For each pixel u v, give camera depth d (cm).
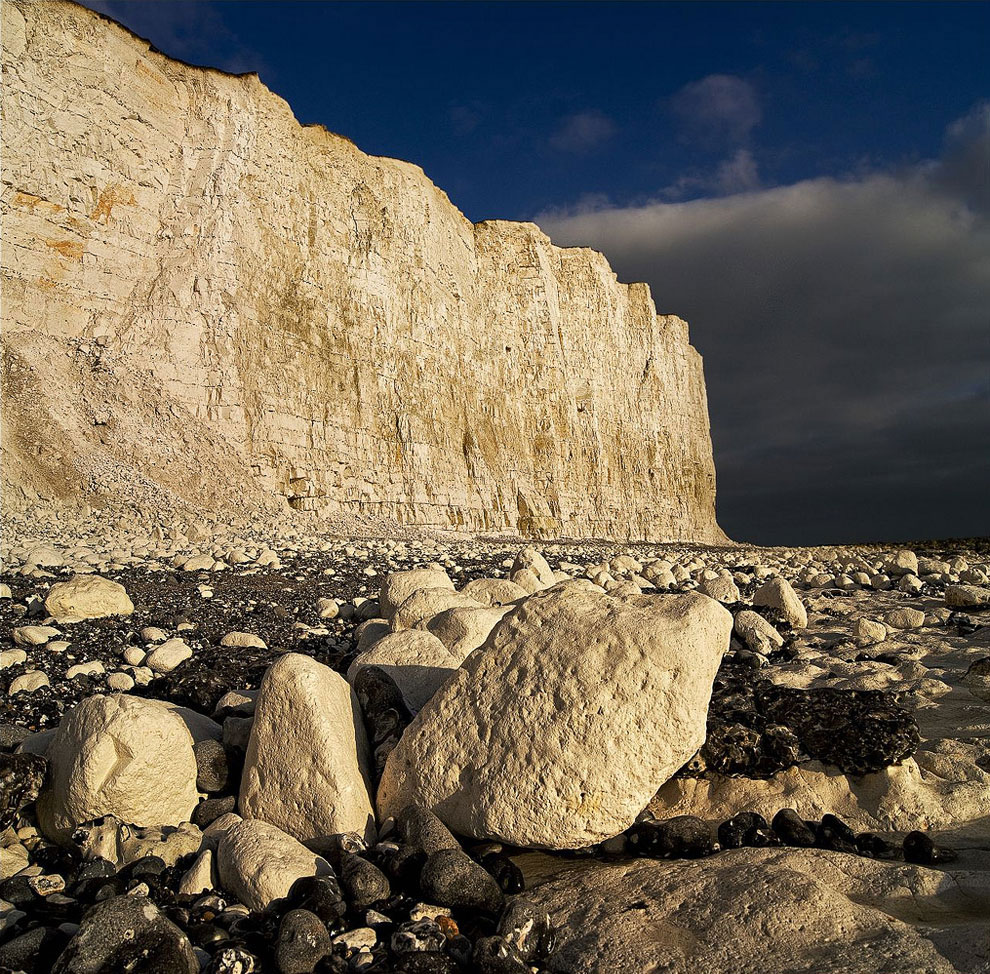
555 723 418
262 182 2869
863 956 297
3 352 2075
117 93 2434
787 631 1057
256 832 407
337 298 3161
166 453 2269
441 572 916
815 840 437
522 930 336
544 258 4712
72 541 1545
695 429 6116
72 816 441
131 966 312
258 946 341
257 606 1082
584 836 411
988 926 310
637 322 5622
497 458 4047
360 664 569
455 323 3906
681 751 416
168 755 454
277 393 2758
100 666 761
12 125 2155
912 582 1529
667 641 420
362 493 3056
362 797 445
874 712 510
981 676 730
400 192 3597
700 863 400
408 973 311
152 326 2433
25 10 2209
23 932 342
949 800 484
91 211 2345
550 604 462
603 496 4825
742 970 303
